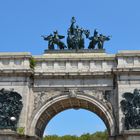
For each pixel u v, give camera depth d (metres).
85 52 65.25
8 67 62.12
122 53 61.50
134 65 60.75
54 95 61.44
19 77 61.16
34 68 63.16
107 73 61.16
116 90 60.31
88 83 61.53
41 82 62.34
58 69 62.72
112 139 57.84
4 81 60.94
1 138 55.06
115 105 59.81
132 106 56.47
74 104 65.81
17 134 56.06
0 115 57.22
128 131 53.72
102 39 67.19
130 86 59.06
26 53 62.66
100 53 64.88
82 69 62.31
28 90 60.84
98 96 60.75
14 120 56.94
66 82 61.94
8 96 59.09
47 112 63.34
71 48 67.00
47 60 63.34
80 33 68.00
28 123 59.81
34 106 61.19
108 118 59.31
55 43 67.12
